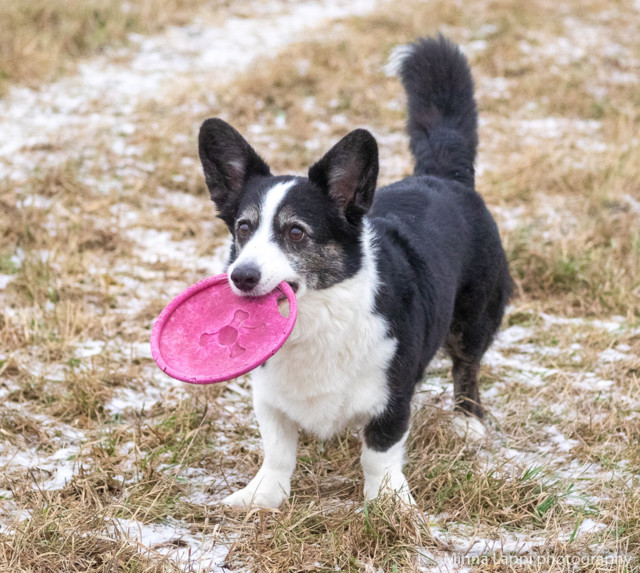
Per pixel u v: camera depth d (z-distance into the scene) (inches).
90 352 192.5
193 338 134.7
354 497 142.3
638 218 274.5
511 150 341.7
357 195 133.8
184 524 131.8
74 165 296.5
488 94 398.9
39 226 248.7
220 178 148.3
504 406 177.5
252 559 121.2
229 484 146.1
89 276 231.5
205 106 360.5
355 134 130.5
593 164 319.0
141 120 343.6
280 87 384.8
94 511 129.5
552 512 135.3
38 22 418.3
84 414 166.1
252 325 129.5
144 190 289.1
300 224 132.3
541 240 258.8
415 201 161.0
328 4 535.8
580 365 195.8
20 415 162.2
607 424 165.2
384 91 391.5
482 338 173.9
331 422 140.2
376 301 135.3
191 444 150.7
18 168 290.4
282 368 136.4
